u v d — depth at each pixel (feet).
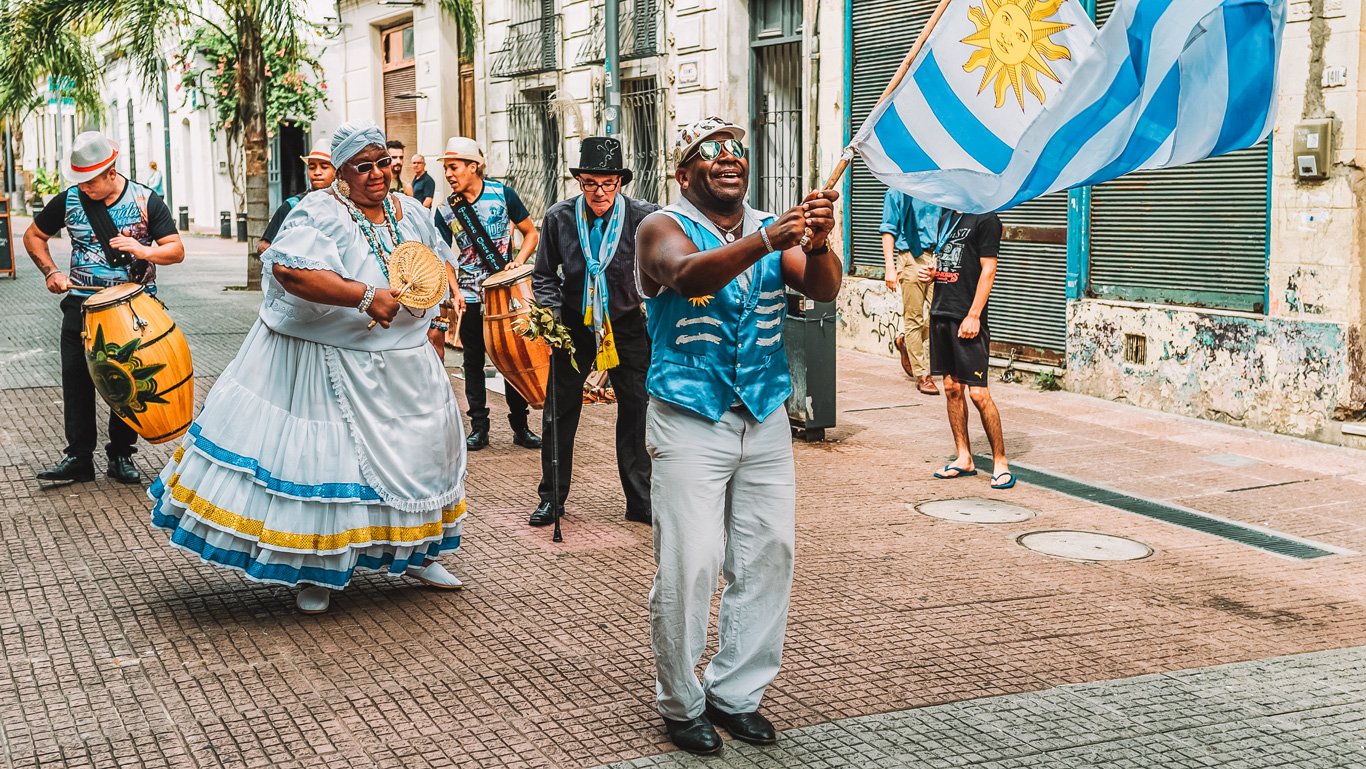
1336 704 15.03
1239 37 14.94
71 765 13.34
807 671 16.05
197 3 66.44
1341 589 19.67
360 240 17.62
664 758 13.55
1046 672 16.02
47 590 19.04
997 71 14.44
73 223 24.77
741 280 13.38
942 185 14.39
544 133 64.69
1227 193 31.99
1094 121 14.73
